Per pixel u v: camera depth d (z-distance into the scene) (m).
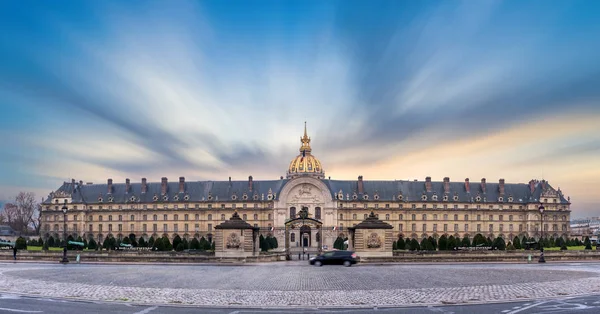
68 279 54.16
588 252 97.75
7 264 81.31
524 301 38.03
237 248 89.62
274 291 44.06
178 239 124.88
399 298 39.66
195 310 34.56
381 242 88.75
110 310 34.16
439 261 87.56
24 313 32.66
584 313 32.78
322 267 75.44
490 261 88.75
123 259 87.12
